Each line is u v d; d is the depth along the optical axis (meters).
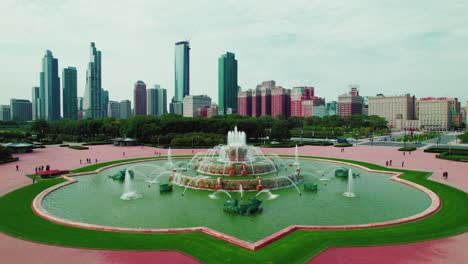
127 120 143.62
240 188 45.75
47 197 42.94
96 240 26.98
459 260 23.02
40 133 164.12
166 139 121.19
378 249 25.12
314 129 191.75
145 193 45.31
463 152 88.69
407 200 41.31
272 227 31.03
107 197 43.12
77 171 61.94
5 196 42.09
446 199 40.44
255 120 148.00
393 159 81.25
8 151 78.88
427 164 71.88
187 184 49.22
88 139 151.38
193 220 33.28
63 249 25.20
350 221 32.97
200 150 103.31
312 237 27.67
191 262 22.95
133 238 27.50
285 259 23.41
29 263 22.66
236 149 56.72
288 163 74.12
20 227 30.28
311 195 43.91
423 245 25.91
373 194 44.53
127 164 73.56
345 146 118.62
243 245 25.69
